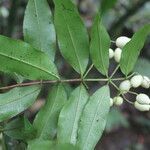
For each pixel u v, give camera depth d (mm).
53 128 277
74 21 273
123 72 287
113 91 581
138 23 726
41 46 288
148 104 294
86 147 268
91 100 276
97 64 284
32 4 285
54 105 281
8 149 299
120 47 299
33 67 273
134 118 913
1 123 291
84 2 866
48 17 288
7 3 717
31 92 281
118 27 585
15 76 284
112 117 753
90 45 277
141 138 901
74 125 271
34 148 253
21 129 283
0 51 263
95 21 268
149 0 587
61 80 282
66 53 281
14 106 276
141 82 292
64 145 252
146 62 559
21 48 266
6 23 594
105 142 867
